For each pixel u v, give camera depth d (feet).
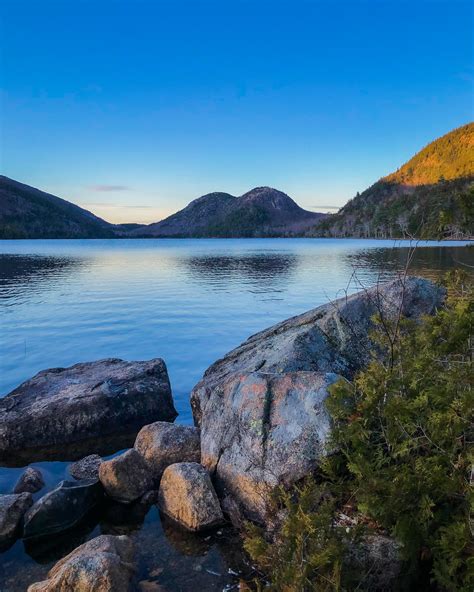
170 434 24.06
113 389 32.04
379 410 15.35
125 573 14.93
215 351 52.06
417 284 29.55
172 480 19.70
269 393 20.51
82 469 24.14
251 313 74.74
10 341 55.98
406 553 13.03
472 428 14.35
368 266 166.20
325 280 124.16
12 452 27.81
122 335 59.31
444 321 16.51
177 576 16.02
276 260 220.43
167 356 49.96
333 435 16.14
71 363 47.50
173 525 19.02
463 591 11.51
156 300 88.33
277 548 13.62
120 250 363.56
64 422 29.37
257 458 18.85
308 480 15.26
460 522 12.46
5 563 17.33
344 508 16.26
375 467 14.89
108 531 19.02
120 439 29.63
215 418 22.18
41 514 18.83
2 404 30.99
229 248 419.95
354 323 28.07
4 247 422.41
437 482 12.92
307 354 26.58
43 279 128.16
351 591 13.00
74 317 70.95
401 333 19.12
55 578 14.29
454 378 14.30
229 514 18.89
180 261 216.33
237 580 15.79
